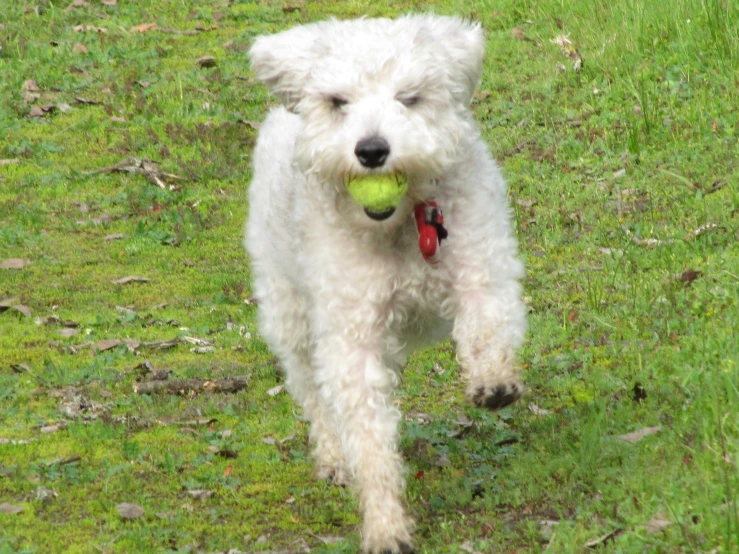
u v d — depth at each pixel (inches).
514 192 537.0
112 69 772.0
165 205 583.8
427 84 273.1
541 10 777.6
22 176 615.2
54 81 750.5
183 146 658.8
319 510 303.1
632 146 558.3
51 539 285.7
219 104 712.4
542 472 299.7
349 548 276.4
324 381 283.0
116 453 337.1
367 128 259.1
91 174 618.2
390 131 258.8
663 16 675.4
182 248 535.5
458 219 278.4
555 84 663.1
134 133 674.2
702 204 484.1
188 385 390.6
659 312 395.5
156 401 377.7
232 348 427.8
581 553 251.4
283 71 289.3
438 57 277.1
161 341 429.7
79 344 427.8
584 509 275.6
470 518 284.8
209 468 329.1
